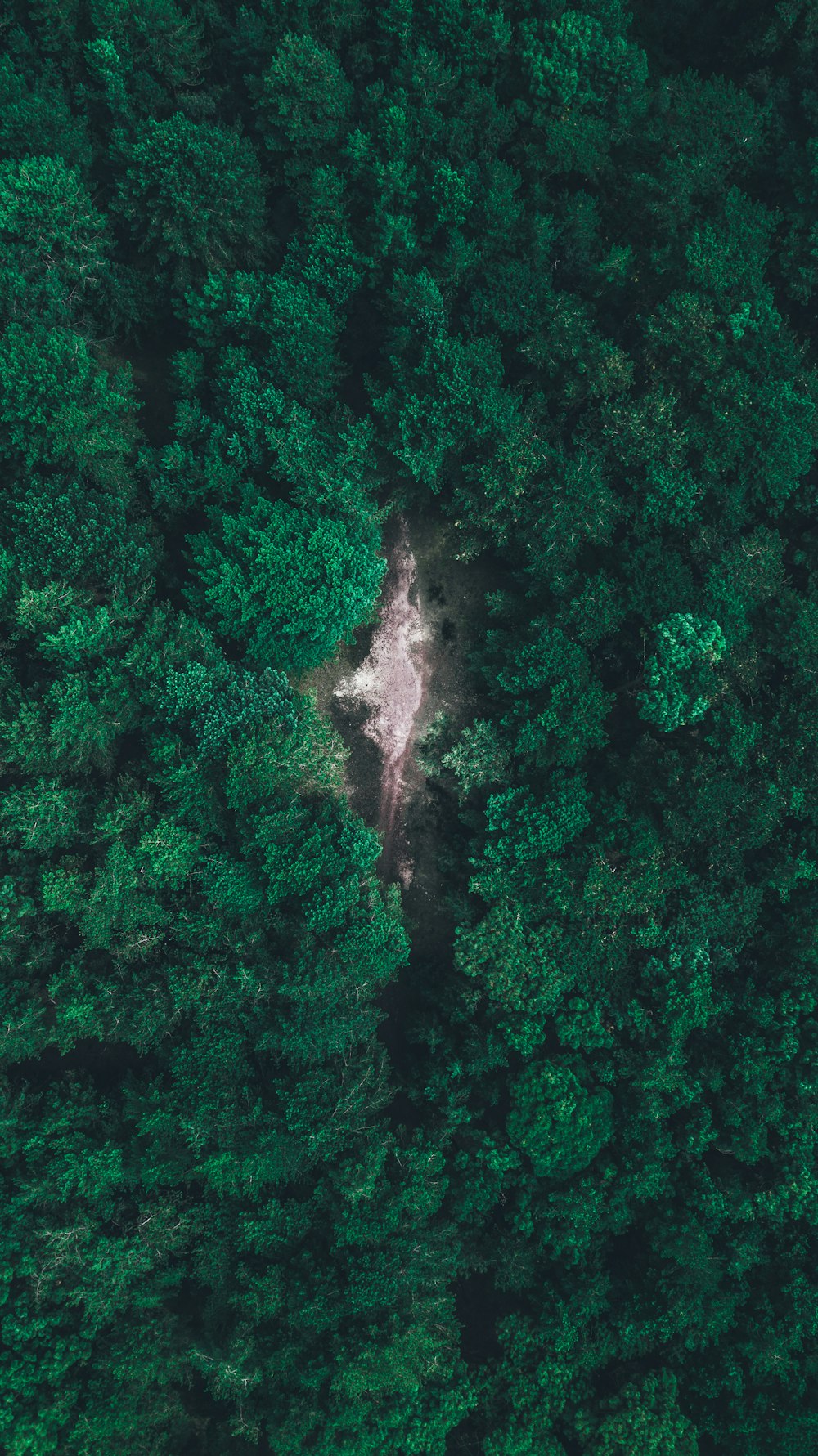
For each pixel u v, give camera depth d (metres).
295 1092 34.19
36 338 31.42
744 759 34.72
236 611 35.31
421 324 34.00
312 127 33.69
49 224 32.41
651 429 34.09
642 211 34.56
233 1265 34.56
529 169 34.78
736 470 34.88
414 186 34.62
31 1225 32.97
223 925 35.03
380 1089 35.00
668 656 33.72
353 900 34.34
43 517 32.00
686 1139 33.84
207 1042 34.69
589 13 33.81
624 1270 34.97
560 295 34.47
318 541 34.56
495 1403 33.62
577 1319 33.34
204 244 33.84
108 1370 32.66
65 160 33.12
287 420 35.28
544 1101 33.31
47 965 35.09
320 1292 32.72
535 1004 34.50
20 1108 34.12
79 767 34.53
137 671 33.59
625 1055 34.75
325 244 34.31
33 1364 31.75
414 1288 33.03
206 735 33.88
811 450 34.66
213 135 33.03
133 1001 34.53
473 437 34.88
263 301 34.78
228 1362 31.97
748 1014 34.78
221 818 34.97
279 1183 35.00
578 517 34.50
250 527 34.62
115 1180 34.03
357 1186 32.97
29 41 33.50
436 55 33.44
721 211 34.12
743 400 33.34
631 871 34.41
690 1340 32.91
